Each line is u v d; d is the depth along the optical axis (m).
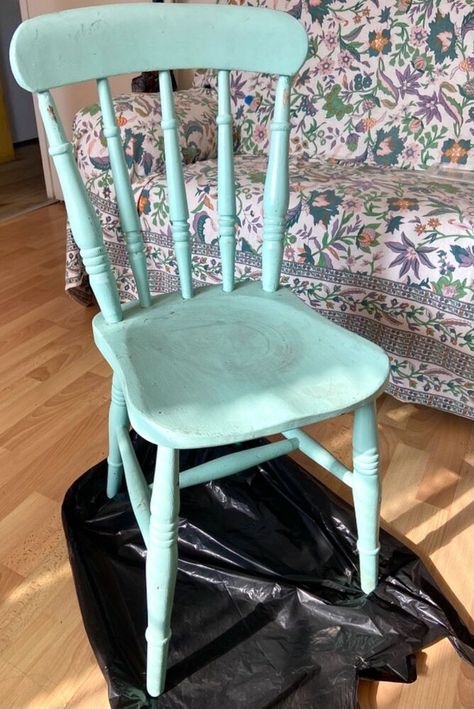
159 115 1.31
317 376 0.64
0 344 1.46
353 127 1.42
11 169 3.20
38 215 2.41
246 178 1.23
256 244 1.16
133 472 0.74
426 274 1.03
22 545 0.90
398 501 1.01
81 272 1.47
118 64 0.67
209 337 0.71
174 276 1.32
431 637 0.77
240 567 0.87
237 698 0.70
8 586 0.84
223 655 0.75
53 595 0.83
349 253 1.09
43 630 0.78
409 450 1.13
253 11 0.73
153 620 0.65
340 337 0.72
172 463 0.58
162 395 0.60
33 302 1.67
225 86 0.76
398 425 1.20
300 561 0.88
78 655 0.75
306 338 0.72
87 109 1.31
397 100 1.37
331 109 1.44
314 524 0.94
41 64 0.60
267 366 0.66
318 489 0.98
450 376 1.12
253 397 0.60
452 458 1.11
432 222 1.01
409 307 1.08
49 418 1.19
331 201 1.10
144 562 0.88
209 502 0.98
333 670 0.73
